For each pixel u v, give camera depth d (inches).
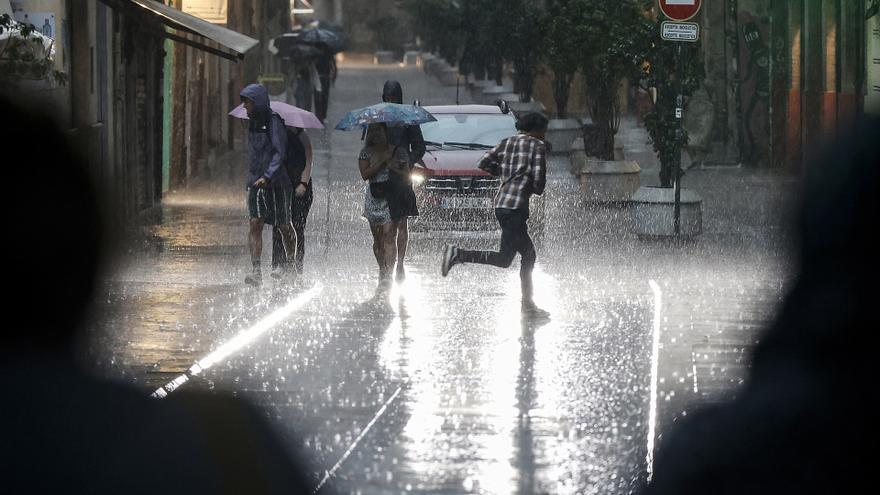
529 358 755.4
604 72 1594.5
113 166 1615.4
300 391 653.9
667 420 587.5
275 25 4495.6
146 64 1812.3
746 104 2507.4
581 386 670.5
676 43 1483.8
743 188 2053.4
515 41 3336.6
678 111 1430.9
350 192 1927.9
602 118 2006.6
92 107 1493.6
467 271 1175.0
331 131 3179.1
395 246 1112.2
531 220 1403.8
